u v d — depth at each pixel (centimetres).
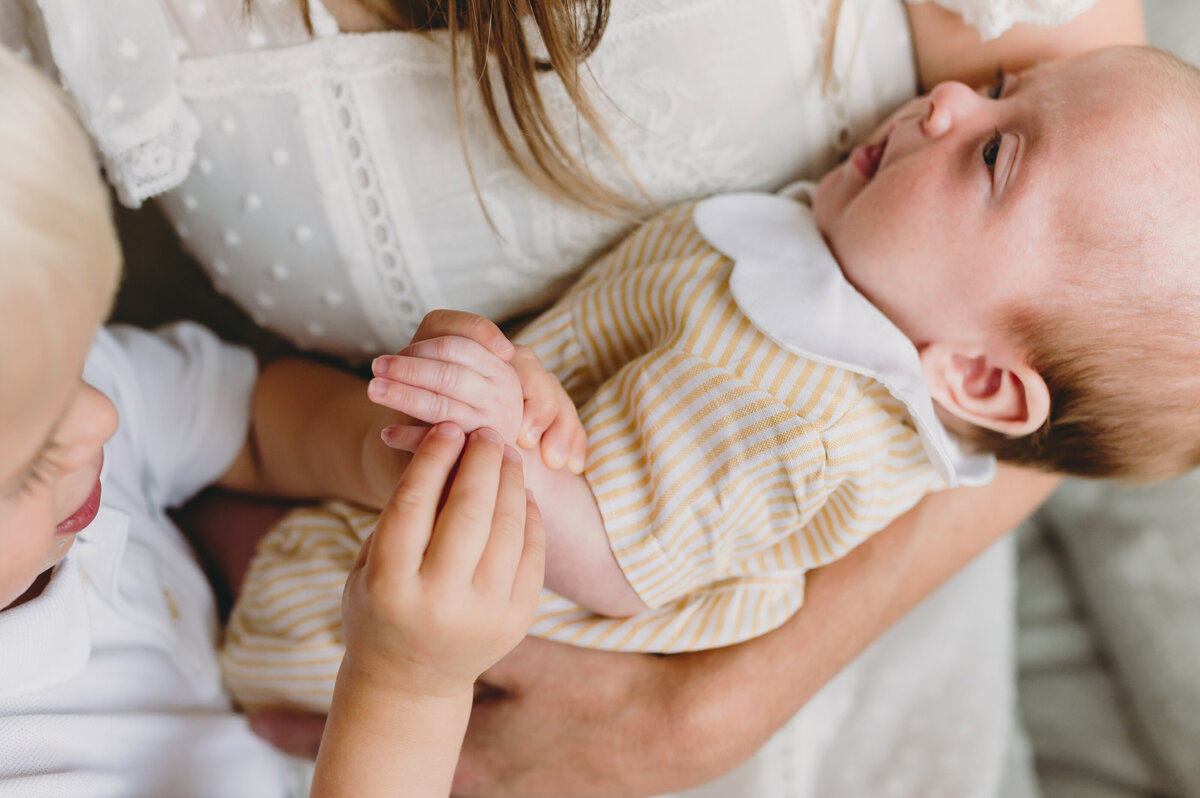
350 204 75
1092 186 69
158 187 69
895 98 83
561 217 79
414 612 50
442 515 52
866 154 80
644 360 73
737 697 74
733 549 74
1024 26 79
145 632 74
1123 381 73
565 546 69
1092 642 114
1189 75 72
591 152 76
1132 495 113
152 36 64
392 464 68
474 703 78
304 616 79
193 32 69
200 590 85
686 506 69
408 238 77
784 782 91
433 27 69
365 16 70
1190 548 107
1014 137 72
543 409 64
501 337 62
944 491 82
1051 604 118
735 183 83
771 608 78
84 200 40
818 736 96
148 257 109
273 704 82
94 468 51
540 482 67
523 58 66
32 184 37
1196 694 101
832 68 77
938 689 100
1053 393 76
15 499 43
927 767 96
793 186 85
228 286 86
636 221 82
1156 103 70
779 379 70
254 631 82
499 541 53
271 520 95
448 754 56
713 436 69
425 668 53
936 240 74
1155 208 69
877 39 79
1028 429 75
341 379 92
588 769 74
